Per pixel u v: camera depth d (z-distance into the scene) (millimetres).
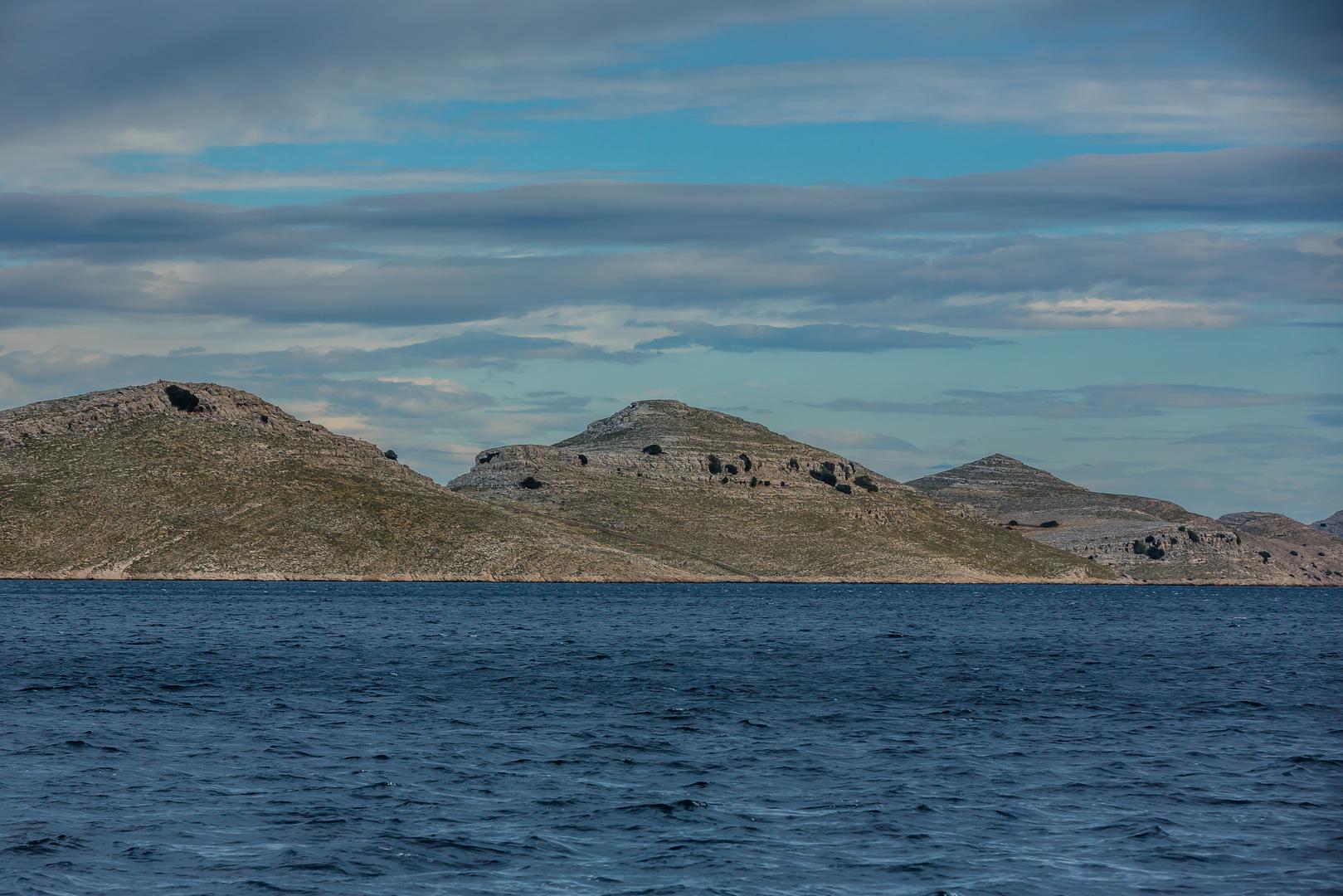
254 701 89250
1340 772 64625
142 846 49531
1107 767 65750
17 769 63188
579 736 74438
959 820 54312
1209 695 96750
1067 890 45062
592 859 48375
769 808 56312
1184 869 47531
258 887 45000
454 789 59625
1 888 44250
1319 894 44719
